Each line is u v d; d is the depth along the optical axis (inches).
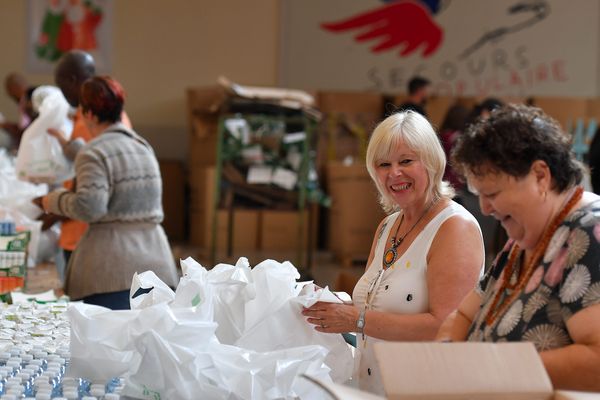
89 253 147.3
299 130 350.6
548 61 464.1
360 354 106.7
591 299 69.5
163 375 86.0
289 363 89.0
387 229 110.9
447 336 82.7
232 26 460.8
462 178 80.7
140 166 149.5
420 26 462.0
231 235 377.1
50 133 183.6
